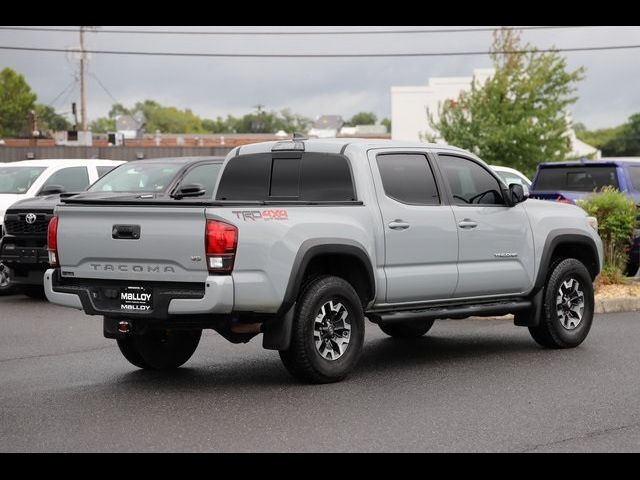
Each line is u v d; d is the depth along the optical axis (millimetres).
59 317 13633
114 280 8570
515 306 10508
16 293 16453
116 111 155875
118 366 9906
